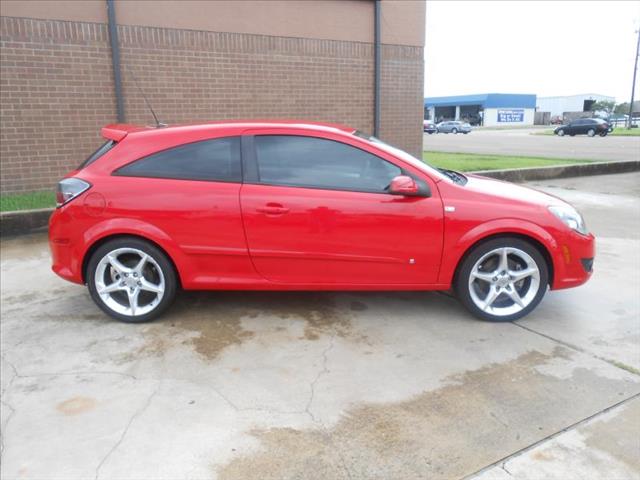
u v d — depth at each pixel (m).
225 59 9.14
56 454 2.71
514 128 63.91
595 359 3.62
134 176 4.10
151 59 8.62
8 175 8.06
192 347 3.87
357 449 2.73
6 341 3.99
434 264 4.09
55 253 4.23
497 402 3.13
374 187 4.06
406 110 11.06
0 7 7.59
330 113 10.25
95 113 8.43
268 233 4.05
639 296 4.78
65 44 8.05
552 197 4.43
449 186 4.08
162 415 3.03
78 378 3.45
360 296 4.83
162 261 4.13
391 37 10.56
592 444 2.74
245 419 2.99
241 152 4.11
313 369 3.54
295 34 9.64
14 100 7.89
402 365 3.58
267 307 4.59
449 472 2.56
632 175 12.80
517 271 4.16
